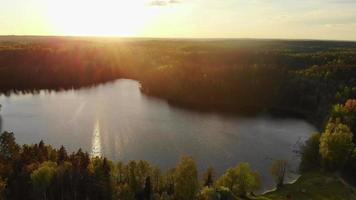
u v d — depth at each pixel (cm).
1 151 10700
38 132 15425
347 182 10894
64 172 8700
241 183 9806
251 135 15662
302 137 15525
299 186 10688
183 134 15525
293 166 12494
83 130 15750
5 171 8938
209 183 10238
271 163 12756
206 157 13088
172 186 9469
